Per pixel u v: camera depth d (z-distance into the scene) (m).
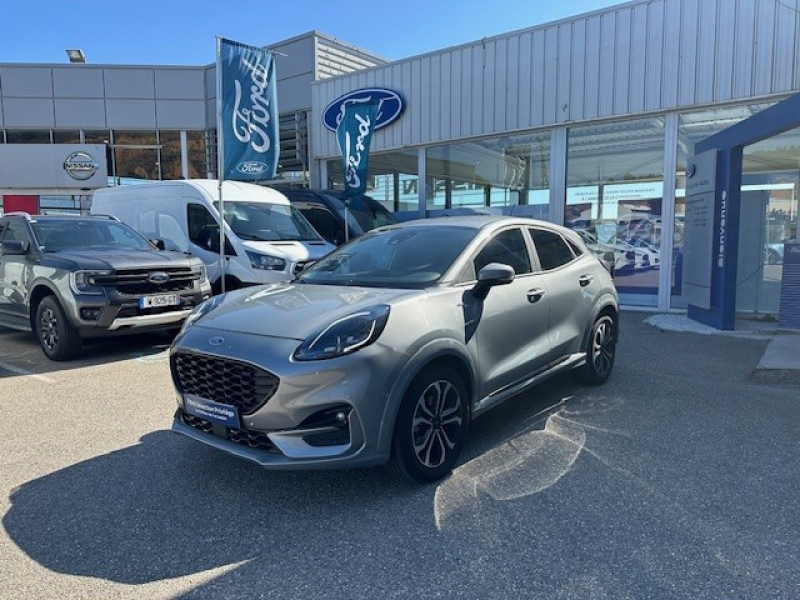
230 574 2.76
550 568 2.77
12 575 2.76
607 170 11.02
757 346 7.68
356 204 10.91
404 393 3.40
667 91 10.09
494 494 3.52
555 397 5.47
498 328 4.17
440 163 13.20
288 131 16.84
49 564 2.85
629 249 10.96
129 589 2.65
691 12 9.78
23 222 7.93
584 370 5.64
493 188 12.45
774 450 4.20
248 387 3.29
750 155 9.88
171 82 19.55
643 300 10.91
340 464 3.20
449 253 4.25
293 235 9.91
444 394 3.72
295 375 3.15
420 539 3.03
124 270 6.88
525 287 4.54
